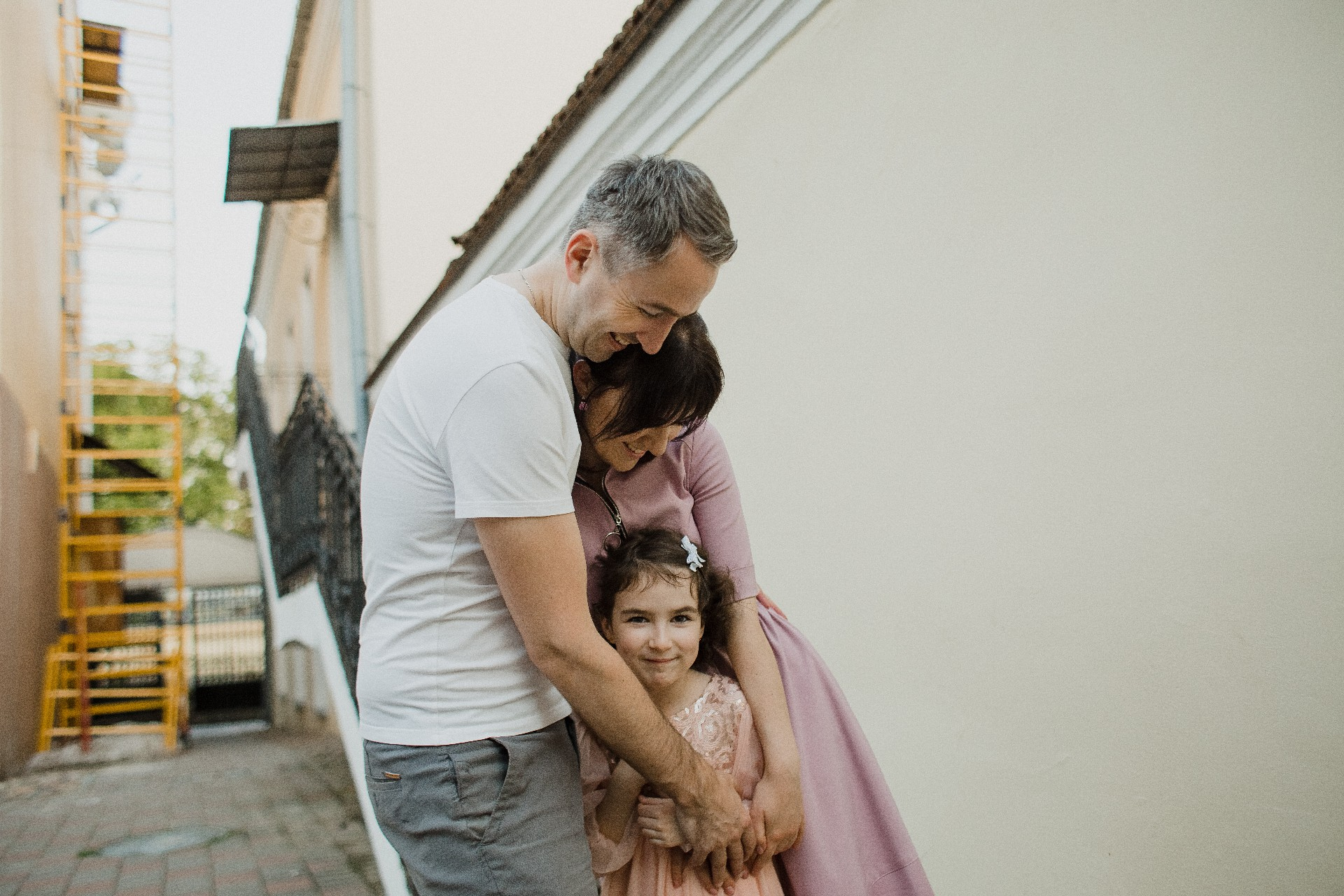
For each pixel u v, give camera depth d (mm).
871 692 2680
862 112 2715
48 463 9750
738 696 1728
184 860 5039
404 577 1440
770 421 3146
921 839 2475
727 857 1563
